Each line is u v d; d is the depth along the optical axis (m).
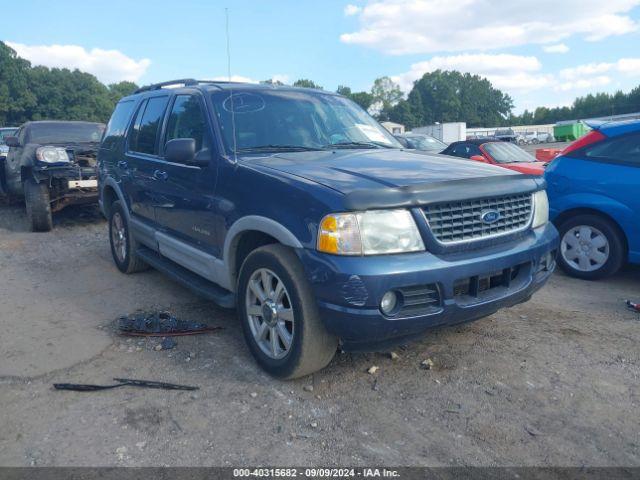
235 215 3.55
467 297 3.11
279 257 3.19
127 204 5.53
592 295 5.05
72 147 9.30
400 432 2.87
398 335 2.98
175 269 4.73
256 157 3.78
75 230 8.69
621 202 5.15
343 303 2.85
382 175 3.20
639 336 4.07
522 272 3.45
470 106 129.38
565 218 5.66
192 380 3.46
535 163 9.76
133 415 3.05
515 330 4.20
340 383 3.39
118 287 5.47
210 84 4.56
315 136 4.30
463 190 3.10
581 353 3.79
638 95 104.19
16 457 2.69
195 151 3.98
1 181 10.56
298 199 3.08
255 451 2.72
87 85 90.81
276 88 4.68
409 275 2.85
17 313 4.75
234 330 4.28
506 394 3.24
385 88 123.25
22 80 81.94
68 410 3.12
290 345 3.24
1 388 3.39
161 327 4.24
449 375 3.48
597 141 5.43
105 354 3.87
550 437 2.81
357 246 2.85
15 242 7.78
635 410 3.06
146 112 5.33
